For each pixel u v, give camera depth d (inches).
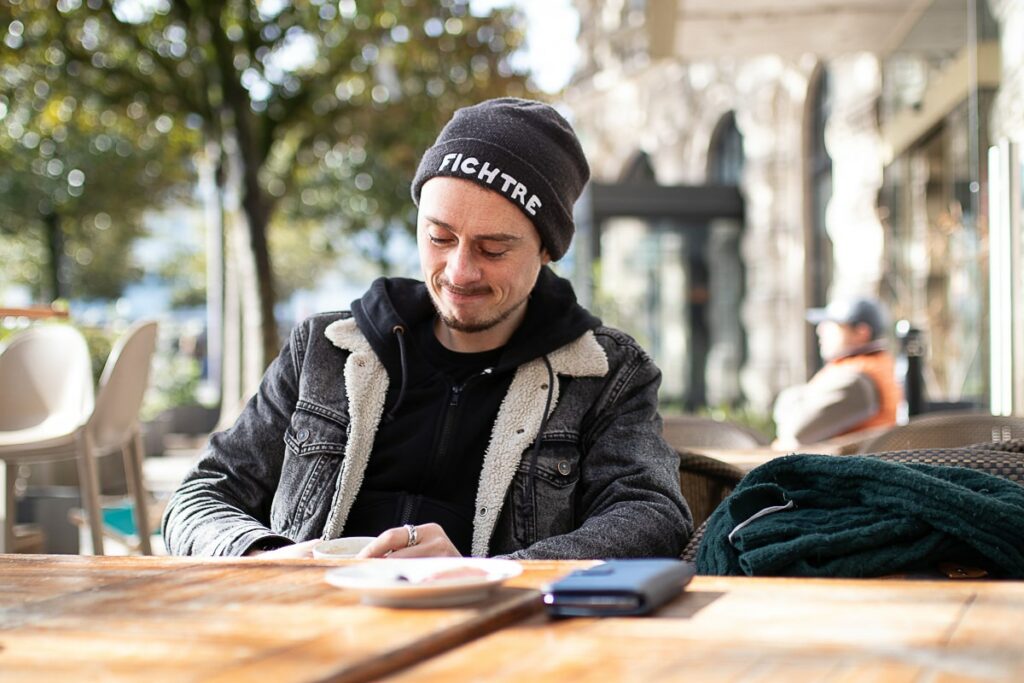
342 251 970.7
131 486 212.4
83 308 1101.7
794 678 40.5
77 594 57.0
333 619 49.8
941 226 380.5
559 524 91.1
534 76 523.5
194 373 719.1
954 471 73.6
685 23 385.7
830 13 380.2
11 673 42.9
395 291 96.9
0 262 906.7
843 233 556.7
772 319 640.4
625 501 88.0
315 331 97.7
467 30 509.0
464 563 58.0
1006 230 210.8
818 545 69.1
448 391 93.8
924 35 379.6
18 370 210.7
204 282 1414.9
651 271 628.1
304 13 501.7
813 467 74.0
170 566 65.1
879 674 40.8
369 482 93.7
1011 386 208.8
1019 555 68.5
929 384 383.6
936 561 70.6
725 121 730.2
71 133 637.9
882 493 71.3
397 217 691.4
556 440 92.2
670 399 628.7
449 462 92.8
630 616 50.3
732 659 43.0
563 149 92.6
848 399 232.1
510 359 92.9
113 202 711.7
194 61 489.4
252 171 493.7
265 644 45.7
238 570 62.9
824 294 621.6
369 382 94.0
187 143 596.7
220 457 96.3
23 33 467.2
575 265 626.2
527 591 55.6
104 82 492.7
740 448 172.4
